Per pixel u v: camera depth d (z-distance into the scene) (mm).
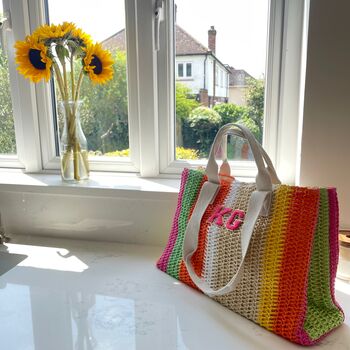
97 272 884
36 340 635
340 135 859
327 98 847
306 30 871
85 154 1110
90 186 1056
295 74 989
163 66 1089
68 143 1080
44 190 1073
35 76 976
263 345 618
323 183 889
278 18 989
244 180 1063
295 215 631
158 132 1138
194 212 792
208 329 661
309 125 868
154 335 644
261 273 662
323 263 646
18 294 784
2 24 1128
